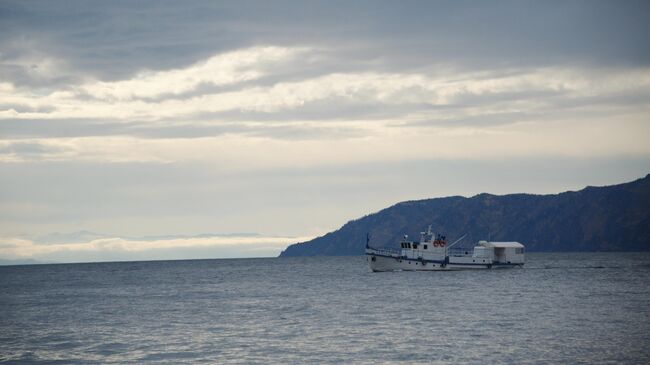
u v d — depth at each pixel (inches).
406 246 6963.6
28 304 4943.4
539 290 4943.4
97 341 2925.7
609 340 2632.9
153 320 3627.0
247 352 2561.5
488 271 7460.6
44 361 2501.2
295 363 2342.5
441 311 3656.5
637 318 3243.1
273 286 6368.1
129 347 2743.6
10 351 2731.3
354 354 2465.6
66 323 3602.4
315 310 3900.1
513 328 2970.0
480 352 2443.4
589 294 4557.1
